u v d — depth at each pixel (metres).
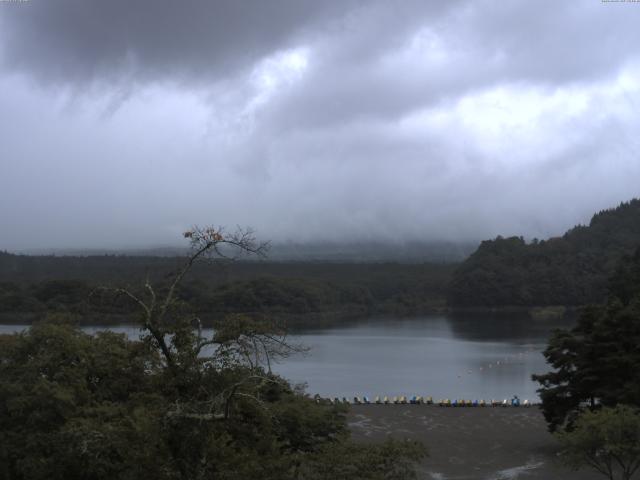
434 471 55.41
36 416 37.56
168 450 24.33
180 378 26.34
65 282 190.75
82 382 40.97
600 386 61.12
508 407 86.50
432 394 113.19
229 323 26.84
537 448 63.16
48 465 35.31
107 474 30.89
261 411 27.17
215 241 25.31
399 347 184.62
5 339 46.41
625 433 43.88
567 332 64.94
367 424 74.69
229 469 24.66
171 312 27.38
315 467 28.09
